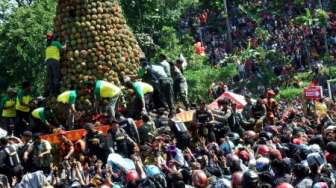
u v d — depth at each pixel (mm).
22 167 18031
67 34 23688
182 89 24516
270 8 66062
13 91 23203
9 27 46250
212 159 17734
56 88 23375
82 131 20812
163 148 18609
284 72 54625
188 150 19250
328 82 38656
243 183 12938
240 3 69375
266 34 60312
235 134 21062
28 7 47250
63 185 16219
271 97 24812
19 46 45750
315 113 28031
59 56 23500
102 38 23656
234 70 54344
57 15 24078
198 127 21531
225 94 27703
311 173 14070
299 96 45312
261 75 53938
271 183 13562
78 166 18062
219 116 22125
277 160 13727
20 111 23031
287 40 58562
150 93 23547
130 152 18938
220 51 64125
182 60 24938
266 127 20766
